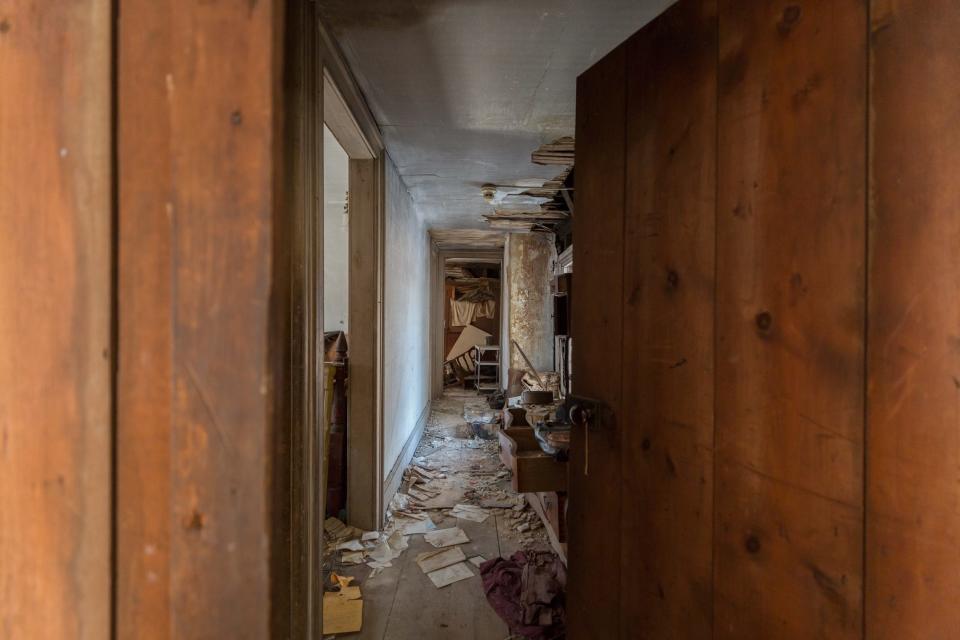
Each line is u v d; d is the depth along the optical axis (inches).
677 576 37.4
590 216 48.4
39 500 16.8
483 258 279.9
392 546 95.0
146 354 16.0
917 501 23.0
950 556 21.8
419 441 177.9
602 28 61.3
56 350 16.6
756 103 31.0
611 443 45.1
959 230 21.5
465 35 63.4
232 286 15.5
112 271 16.2
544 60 69.6
